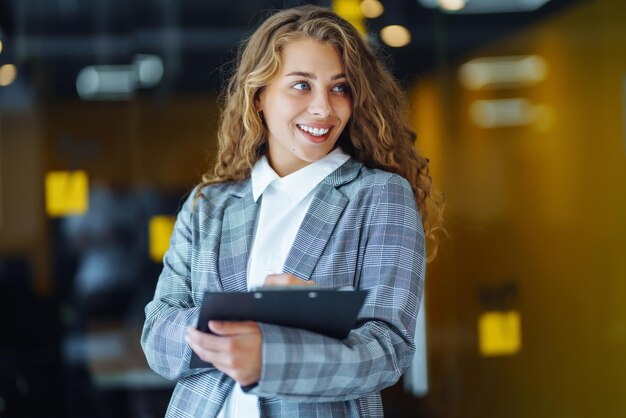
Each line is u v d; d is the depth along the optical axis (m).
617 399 3.78
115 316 5.48
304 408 1.46
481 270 4.41
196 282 1.59
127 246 5.51
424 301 4.46
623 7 3.72
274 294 1.27
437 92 4.47
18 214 5.42
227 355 1.27
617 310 3.77
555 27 4.11
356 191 1.57
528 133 4.26
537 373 4.21
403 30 4.48
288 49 1.55
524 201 4.25
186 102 5.50
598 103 3.84
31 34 5.44
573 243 4.00
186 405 1.53
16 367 5.36
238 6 5.28
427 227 1.79
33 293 5.40
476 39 4.38
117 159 5.49
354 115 1.63
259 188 1.61
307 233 1.53
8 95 5.42
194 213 1.65
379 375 1.36
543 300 4.18
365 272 1.51
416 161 1.75
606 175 3.82
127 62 5.47
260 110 1.63
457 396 4.46
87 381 5.41
